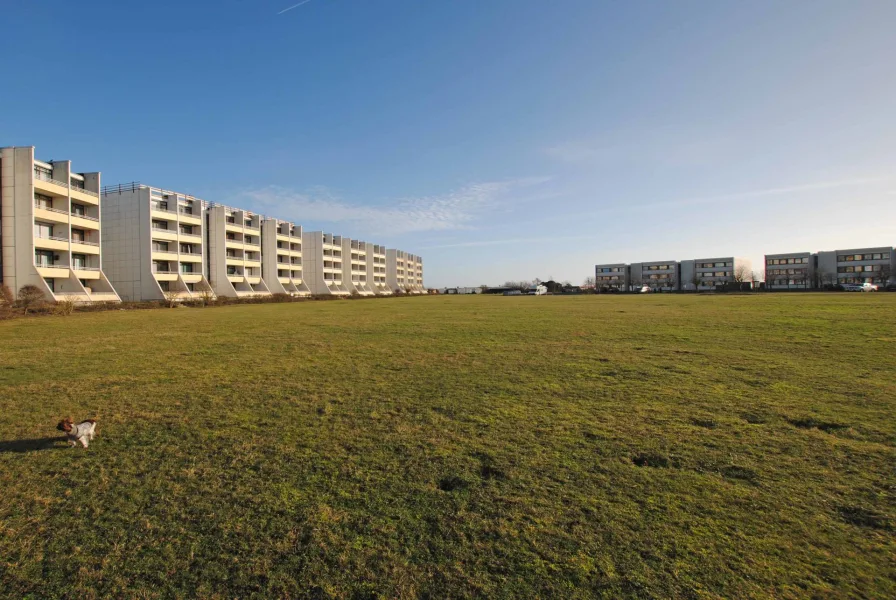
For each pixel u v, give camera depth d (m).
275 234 75.94
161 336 18.00
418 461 5.20
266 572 3.33
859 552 3.39
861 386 8.14
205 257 62.81
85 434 5.86
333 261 95.25
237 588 3.17
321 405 7.58
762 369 9.84
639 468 4.93
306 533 3.79
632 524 3.82
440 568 3.33
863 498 4.17
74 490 4.64
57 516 4.15
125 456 5.51
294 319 27.22
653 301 45.72
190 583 3.23
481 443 5.73
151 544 3.70
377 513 4.08
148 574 3.34
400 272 137.12
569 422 6.50
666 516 3.94
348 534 3.77
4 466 5.25
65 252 41.38
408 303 54.38
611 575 3.21
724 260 126.25
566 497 4.30
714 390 8.15
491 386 8.78
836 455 5.14
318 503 4.28
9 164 37.44
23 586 3.24
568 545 3.56
